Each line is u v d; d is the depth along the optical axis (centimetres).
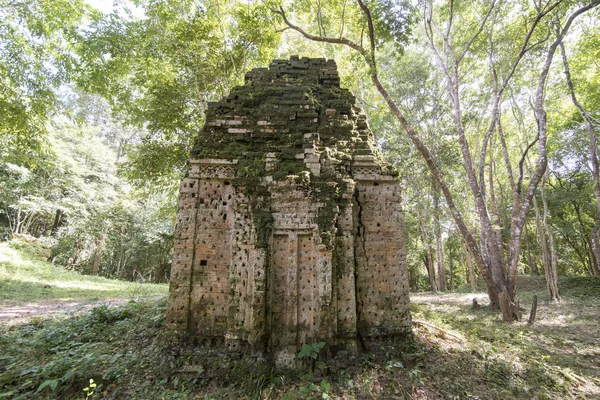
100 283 2072
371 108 2292
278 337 625
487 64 1888
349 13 1391
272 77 866
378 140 2548
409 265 3031
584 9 1223
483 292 2106
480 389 584
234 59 1409
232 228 694
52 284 1748
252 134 757
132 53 1336
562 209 2602
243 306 638
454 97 1428
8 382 551
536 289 1969
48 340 734
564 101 2086
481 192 1412
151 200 2994
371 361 637
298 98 813
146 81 1402
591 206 2381
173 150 1392
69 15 1279
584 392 596
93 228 2708
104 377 562
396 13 1137
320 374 591
